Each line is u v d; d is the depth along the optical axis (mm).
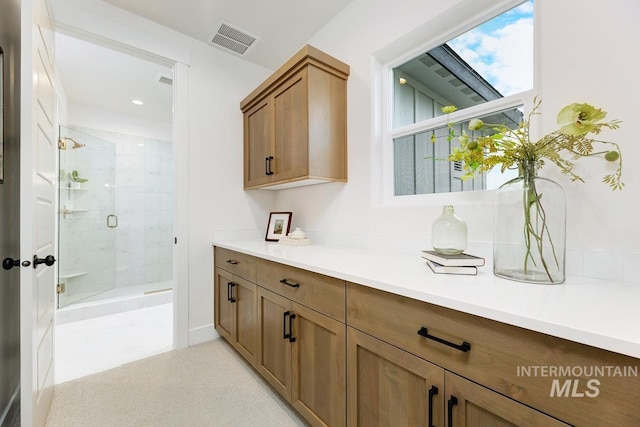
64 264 3072
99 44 1956
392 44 1697
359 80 1889
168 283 4020
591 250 992
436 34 1584
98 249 3461
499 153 1103
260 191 2639
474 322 730
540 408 618
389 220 1689
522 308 672
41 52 1312
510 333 665
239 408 1516
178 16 2037
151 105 3551
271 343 1607
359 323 1058
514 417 656
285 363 1479
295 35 2254
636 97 914
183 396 1611
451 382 778
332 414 1183
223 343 2285
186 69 2240
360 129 1877
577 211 1024
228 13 2020
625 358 517
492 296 773
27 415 1112
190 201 2254
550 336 604
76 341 2320
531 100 1229
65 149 3061
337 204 2031
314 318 1275
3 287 1362
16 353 1496
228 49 2420
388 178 1816
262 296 1687
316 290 1267
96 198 3469
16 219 1493
